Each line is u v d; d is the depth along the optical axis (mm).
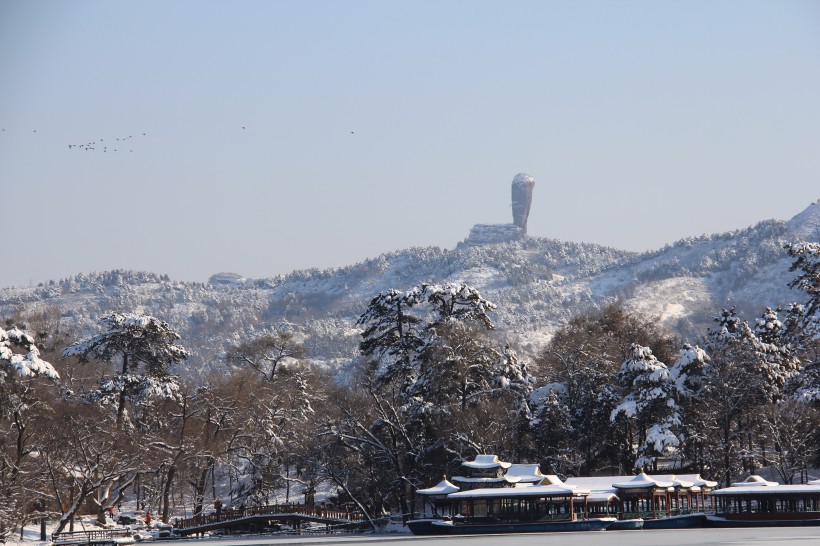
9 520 163250
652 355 195875
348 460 195000
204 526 187875
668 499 185500
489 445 188375
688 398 195875
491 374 198125
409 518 188125
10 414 177375
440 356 191000
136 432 193125
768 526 177000
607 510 182875
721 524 179625
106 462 181750
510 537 171000
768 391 198625
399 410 192750
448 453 189000
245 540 180500
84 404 198000
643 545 148250
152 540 182500
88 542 170000
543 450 195000
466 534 176750
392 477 190625
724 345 199625
